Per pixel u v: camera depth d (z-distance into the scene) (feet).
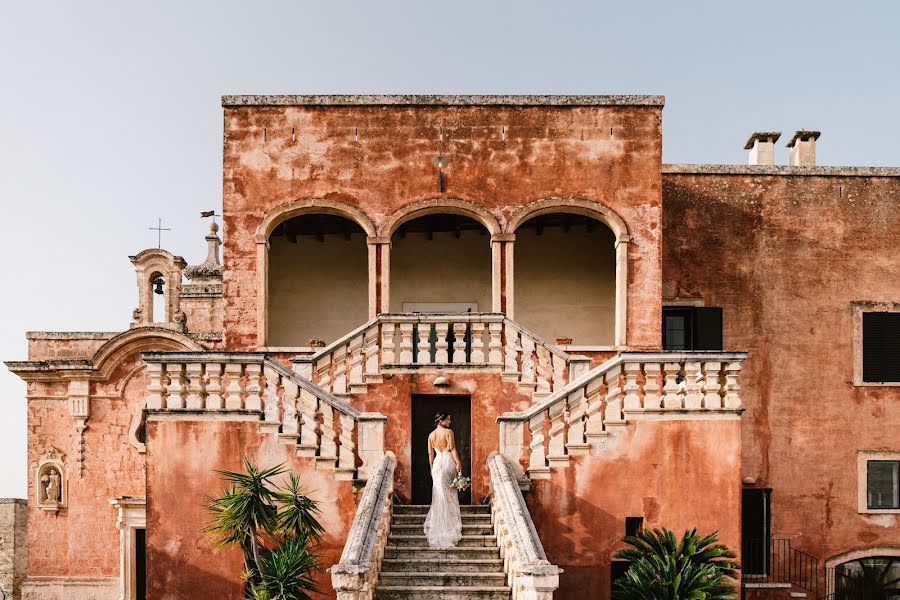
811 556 58.80
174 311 70.54
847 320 61.26
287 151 57.57
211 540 42.63
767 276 61.57
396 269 65.67
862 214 62.23
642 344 55.93
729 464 43.60
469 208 57.16
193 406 43.52
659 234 56.85
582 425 43.86
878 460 60.03
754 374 60.54
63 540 65.82
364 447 43.45
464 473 48.16
